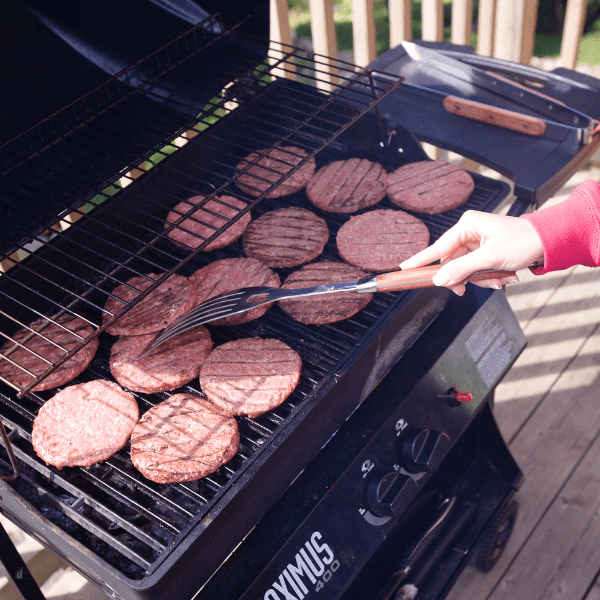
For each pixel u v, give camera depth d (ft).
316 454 3.51
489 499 4.53
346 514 3.49
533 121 4.27
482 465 4.56
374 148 4.66
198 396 3.63
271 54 5.83
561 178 4.21
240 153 4.57
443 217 4.26
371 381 3.66
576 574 4.61
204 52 4.41
